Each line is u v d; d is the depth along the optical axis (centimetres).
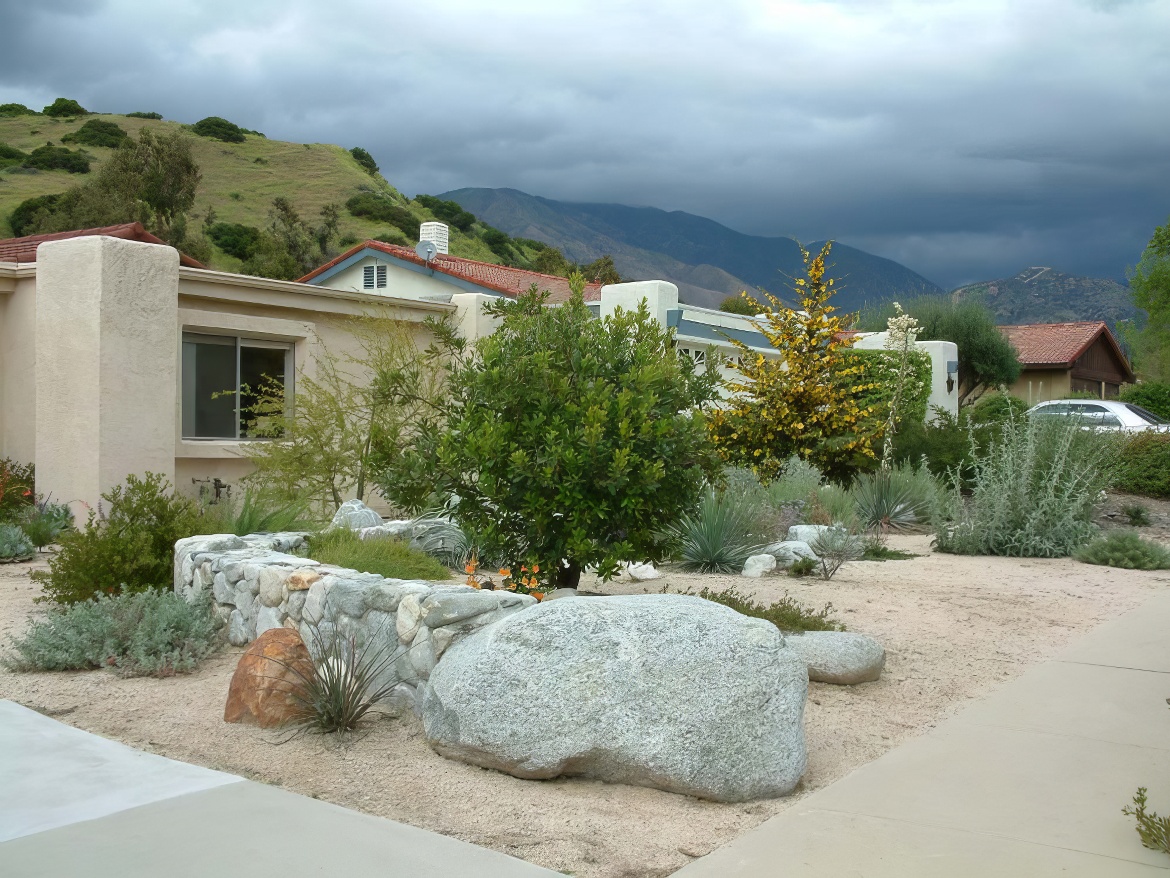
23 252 1510
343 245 6681
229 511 1020
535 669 497
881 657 687
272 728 554
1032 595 1028
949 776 510
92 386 1207
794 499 1427
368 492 1486
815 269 1772
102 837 408
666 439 782
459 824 436
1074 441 1484
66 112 9112
